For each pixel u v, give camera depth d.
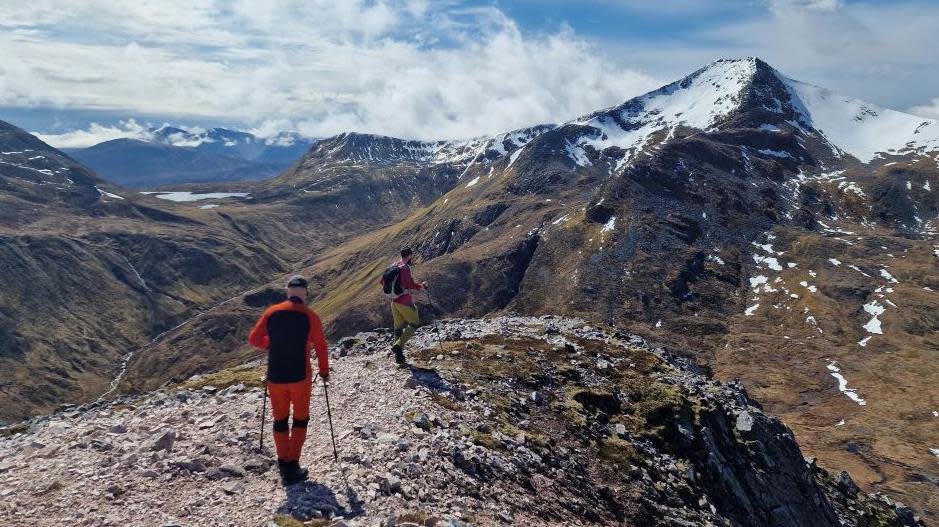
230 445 12.89
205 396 18.42
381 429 14.47
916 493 103.62
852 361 181.38
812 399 157.88
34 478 10.84
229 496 10.59
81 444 12.61
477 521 11.55
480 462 14.41
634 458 20.19
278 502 10.39
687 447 22.94
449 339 27.91
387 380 19.14
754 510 23.25
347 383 18.92
